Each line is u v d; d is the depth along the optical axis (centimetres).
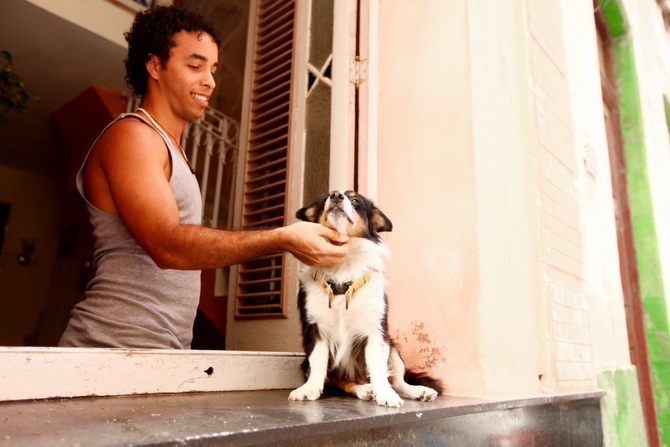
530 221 243
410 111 237
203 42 175
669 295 447
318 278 181
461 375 192
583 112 350
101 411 110
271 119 296
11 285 602
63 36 439
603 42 521
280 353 187
